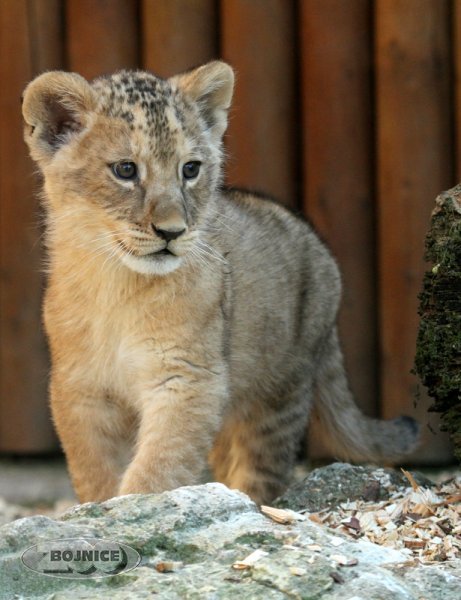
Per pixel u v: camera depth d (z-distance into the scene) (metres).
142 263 9.08
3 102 14.35
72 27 14.30
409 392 14.08
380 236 14.16
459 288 8.98
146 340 9.59
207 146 9.70
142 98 9.36
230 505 7.83
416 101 13.88
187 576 7.05
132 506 7.78
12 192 14.44
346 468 9.61
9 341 14.66
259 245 11.00
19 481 14.51
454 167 14.04
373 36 14.05
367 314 14.38
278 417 11.57
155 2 14.20
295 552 7.20
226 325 10.03
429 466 14.21
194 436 9.57
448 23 13.93
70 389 9.98
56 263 9.86
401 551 8.05
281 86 14.22
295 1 14.25
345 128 14.13
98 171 9.23
